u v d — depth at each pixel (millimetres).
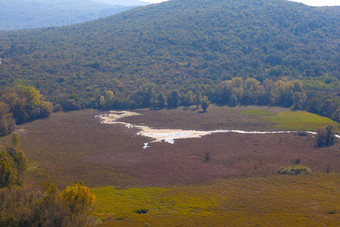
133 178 56031
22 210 26297
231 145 78500
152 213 39844
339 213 38062
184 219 37562
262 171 59188
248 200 43875
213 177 56188
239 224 35750
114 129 96000
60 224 26656
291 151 72500
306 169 58406
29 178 54312
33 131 92000
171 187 51125
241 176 56594
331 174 56062
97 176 56906
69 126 99625
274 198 44375
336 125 98000
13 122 91625
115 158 67875
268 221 36250
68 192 30969
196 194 47094
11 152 54281
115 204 42844
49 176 56156
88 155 69750
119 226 35406
